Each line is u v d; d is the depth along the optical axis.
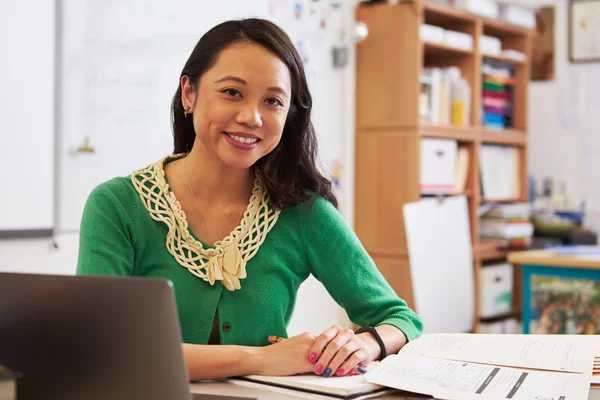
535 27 4.95
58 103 2.69
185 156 1.56
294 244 1.55
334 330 1.31
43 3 2.63
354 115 3.91
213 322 1.41
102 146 2.84
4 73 2.54
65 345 0.99
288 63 1.42
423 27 3.72
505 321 4.36
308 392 1.17
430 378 1.19
